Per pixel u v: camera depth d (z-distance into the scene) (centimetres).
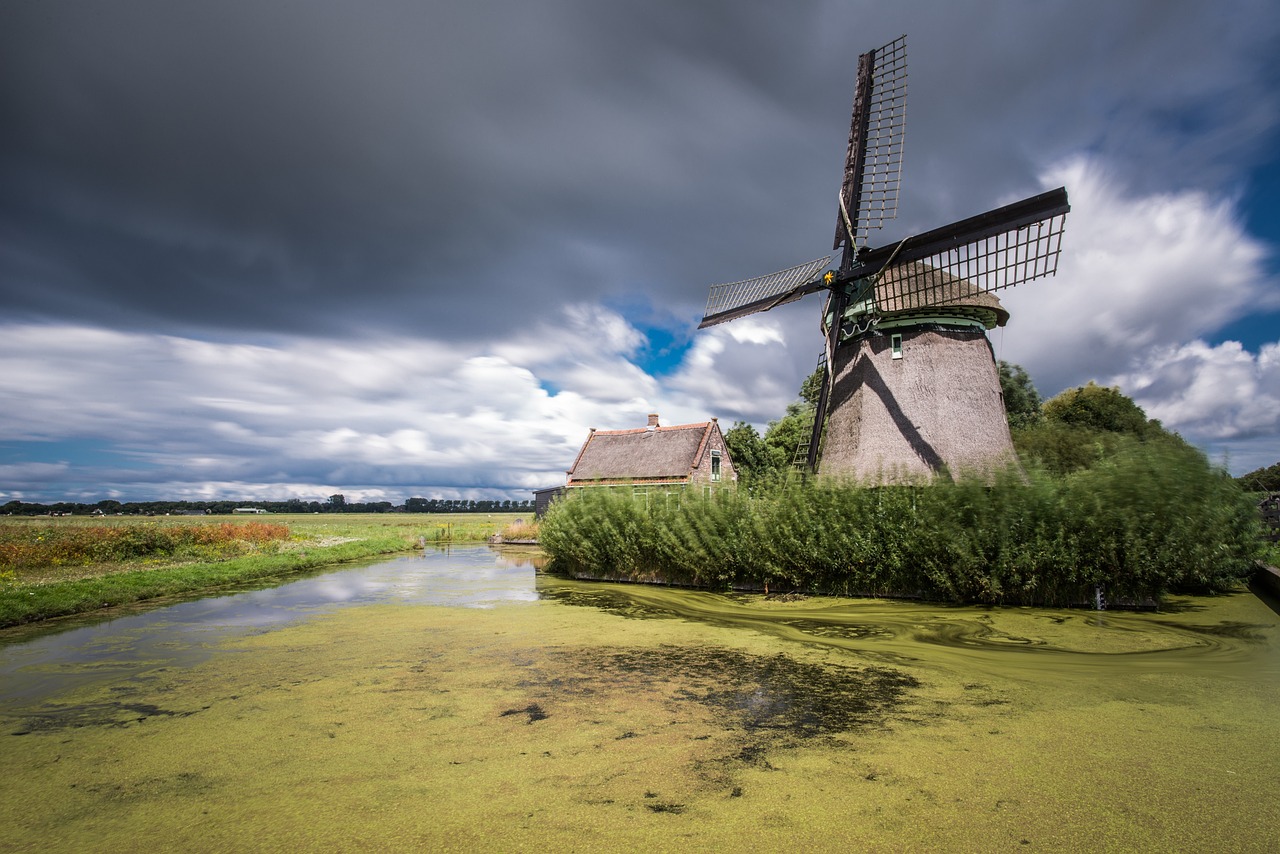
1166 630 876
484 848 339
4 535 2069
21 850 344
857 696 607
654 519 1566
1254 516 1205
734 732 511
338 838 352
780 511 1336
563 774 433
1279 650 759
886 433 1585
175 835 358
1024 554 1061
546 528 1839
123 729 534
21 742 505
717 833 351
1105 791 396
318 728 530
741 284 2080
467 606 1212
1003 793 396
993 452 1542
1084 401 3159
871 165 1748
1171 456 1074
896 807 379
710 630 949
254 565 1852
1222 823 354
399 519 9475
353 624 1021
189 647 855
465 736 509
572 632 942
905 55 1689
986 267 1442
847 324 1756
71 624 1041
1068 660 736
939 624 960
